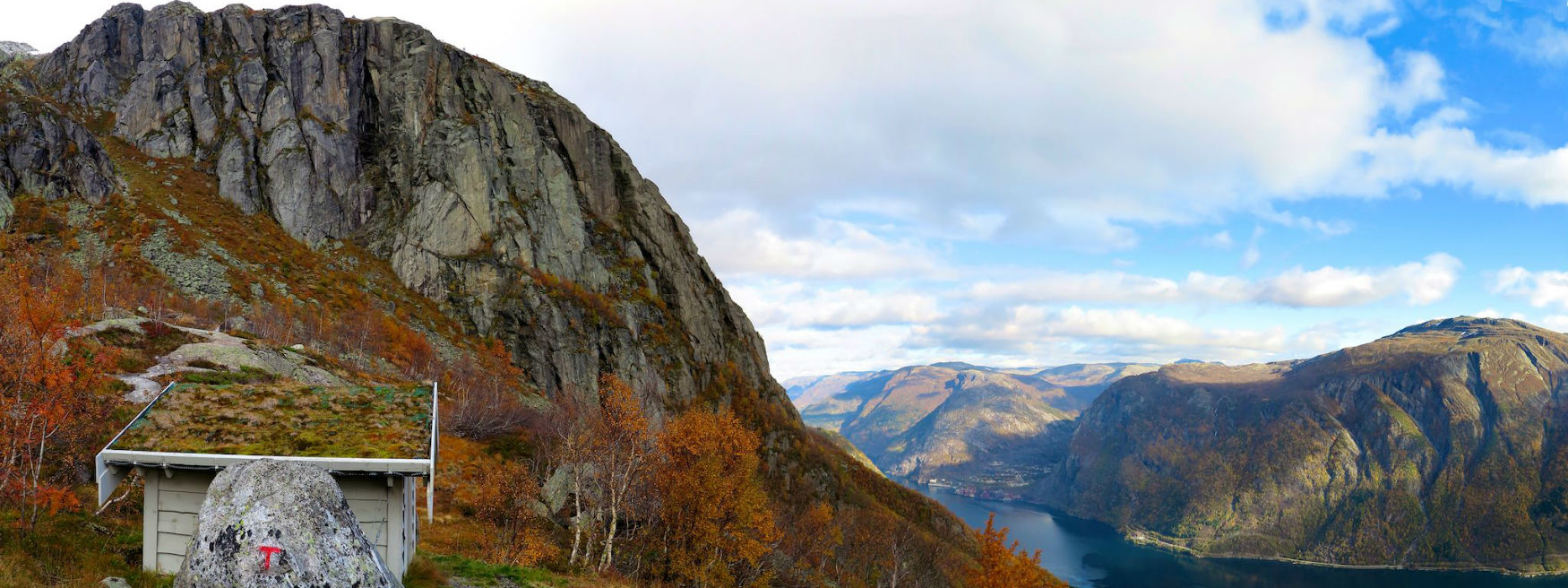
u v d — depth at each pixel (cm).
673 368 11638
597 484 4581
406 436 2081
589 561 3931
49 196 9106
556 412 7769
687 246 14925
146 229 8794
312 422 2098
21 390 2031
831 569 7569
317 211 10781
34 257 6725
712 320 13962
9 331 2072
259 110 11319
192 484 1888
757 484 4881
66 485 2272
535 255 11238
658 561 4444
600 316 11131
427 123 11769
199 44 11800
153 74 11462
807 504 10856
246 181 10619
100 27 11956
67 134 9725
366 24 12350
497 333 10094
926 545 9600
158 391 3734
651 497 4750
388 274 10425
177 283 7938
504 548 3550
